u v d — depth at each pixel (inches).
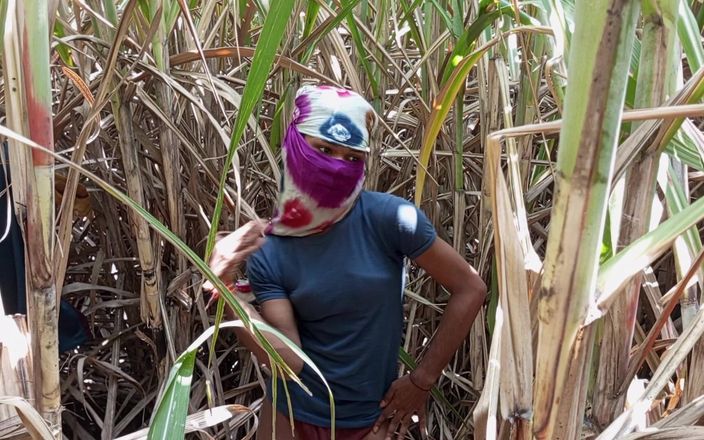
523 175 52.7
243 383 62.4
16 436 25.7
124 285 64.1
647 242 21.1
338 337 42.3
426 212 62.7
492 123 50.6
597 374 27.6
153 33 41.5
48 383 25.2
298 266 41.9
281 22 19.0
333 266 41.4
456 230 56.2
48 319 24.7
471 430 58.5
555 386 21.1
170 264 61.9
